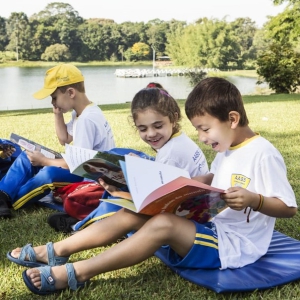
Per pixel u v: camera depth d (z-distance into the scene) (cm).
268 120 850
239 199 212
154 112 269
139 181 209
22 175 352
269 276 227
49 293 221
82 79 361
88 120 347
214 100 224
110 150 332
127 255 219
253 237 242
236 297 219
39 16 8388
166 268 251
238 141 237
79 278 222
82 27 8069
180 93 3103
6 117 1124
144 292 226
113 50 8238
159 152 280
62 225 305
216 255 229
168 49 6694
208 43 5966
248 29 7112
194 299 219
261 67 2177
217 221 241
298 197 367
